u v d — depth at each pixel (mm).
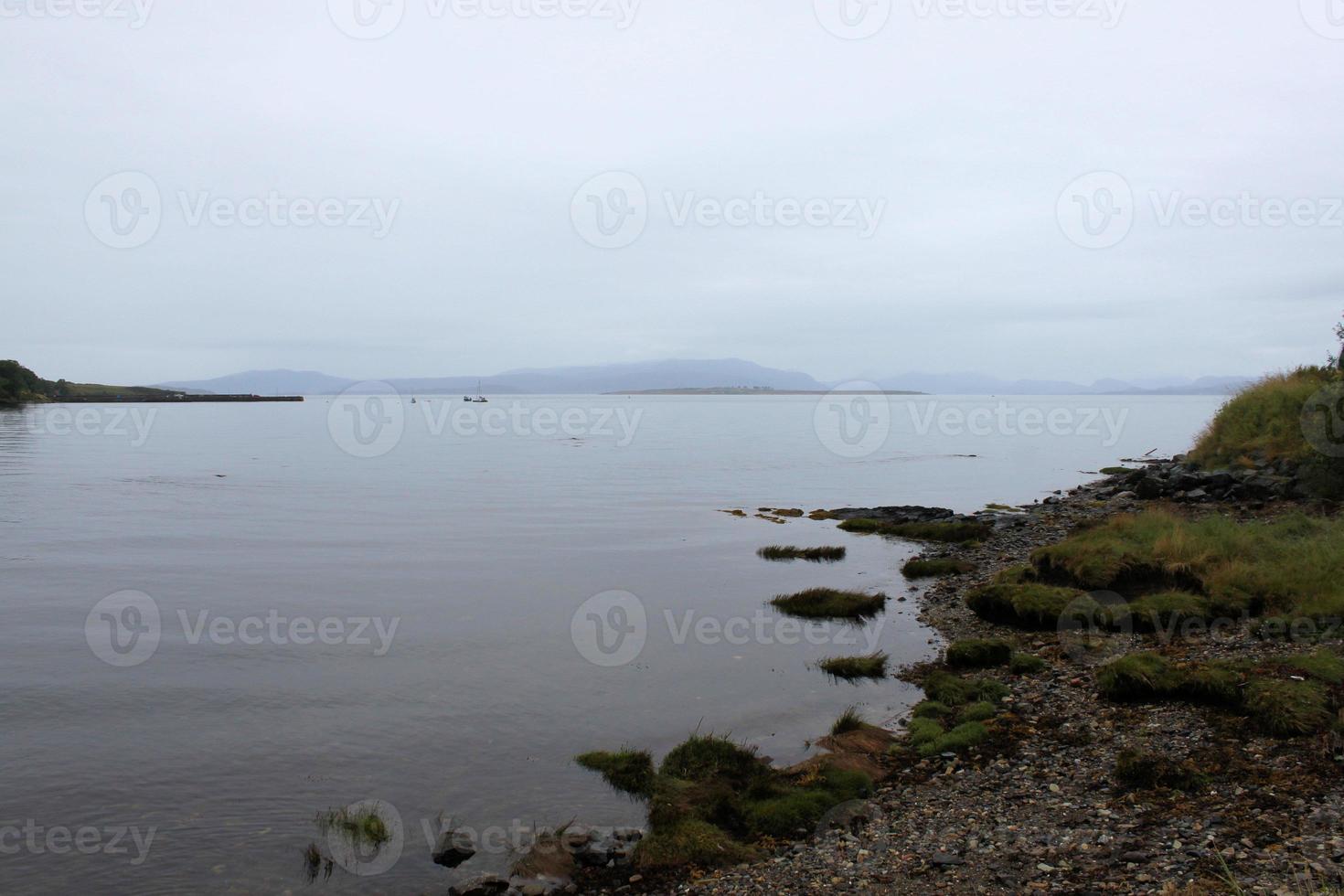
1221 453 32875
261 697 15547
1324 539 18438
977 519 35656
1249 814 8867
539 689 15852
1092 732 11992
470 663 17547
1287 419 31469
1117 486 39219
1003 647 16328
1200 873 7762
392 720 14336
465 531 36062
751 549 31484
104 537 34094
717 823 10523
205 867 9758
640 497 49438
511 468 70438
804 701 14984
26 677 16609
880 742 12734
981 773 11258
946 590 23172
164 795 11641
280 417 168500
